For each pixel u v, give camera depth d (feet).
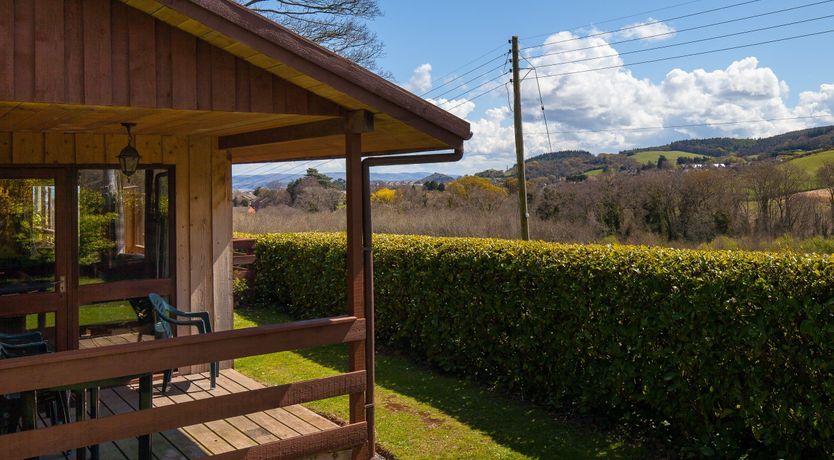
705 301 16.76
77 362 12.36
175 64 13.69
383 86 14.76
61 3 12.46
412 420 20.57
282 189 120.57
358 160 16.12
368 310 16.84
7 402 14.17
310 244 38.78
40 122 16.81
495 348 24.16
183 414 13.47
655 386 18.28
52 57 12.36
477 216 78.95
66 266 20.35
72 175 20.40
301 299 39.88
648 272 18.30
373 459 16.76
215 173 23.00
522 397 22.90
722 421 16.87
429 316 27.68
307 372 26.25
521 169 56.03
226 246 23.41
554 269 21.25
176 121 16.78
